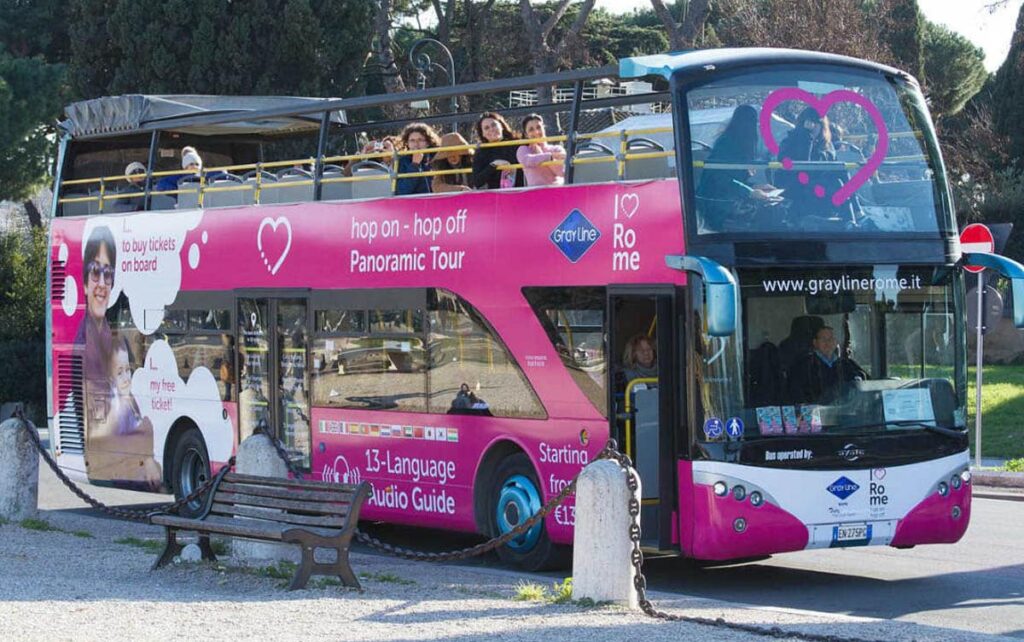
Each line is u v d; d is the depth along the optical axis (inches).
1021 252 1845.5
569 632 401.1
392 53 1889.8
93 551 599.2
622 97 601.3
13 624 420.5
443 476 619.5
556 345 569.0
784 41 1620.3
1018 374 1550.2
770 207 528.4
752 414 515.2
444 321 618.2
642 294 534.0
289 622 424.2
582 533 456.8
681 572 588.4
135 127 823.1
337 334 673.6
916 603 512.4
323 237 682.8
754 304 519.2
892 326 541.3
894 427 536.7
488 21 1964.8
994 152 1993.1
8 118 1622.8
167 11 1632.6
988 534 691.4
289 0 1640.0
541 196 579.2
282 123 813.9
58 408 864.3
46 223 2122.3
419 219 633.0
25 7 1941.4
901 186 552.7
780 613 446.6
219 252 745.0
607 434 548.1
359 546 689.0
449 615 435.2
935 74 2463.1
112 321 819.4
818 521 521.0
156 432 787.4
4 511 711.7
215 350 746.2
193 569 543.8
